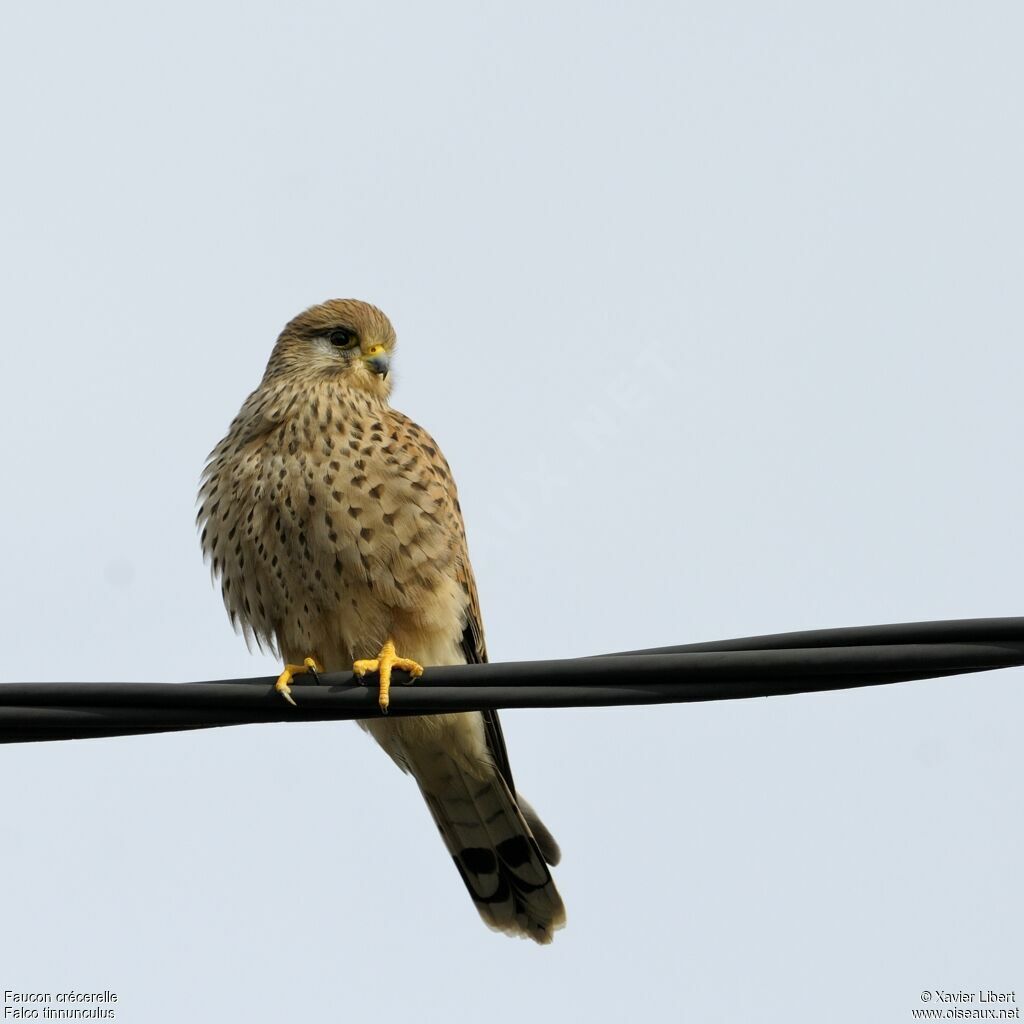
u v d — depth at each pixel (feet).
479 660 39.37
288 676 33.78
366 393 39.99
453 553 37.93
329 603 37.37
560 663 27.12
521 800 39.86
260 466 37.76
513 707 27.37
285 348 40.68
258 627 38.96
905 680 26.40
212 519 38.52
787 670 26.40
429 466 38.01
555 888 40.09
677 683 26.86
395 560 36.88
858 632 26.45
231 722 28.12
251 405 39.75
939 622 26.13
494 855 40.27
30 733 27.71
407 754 38.83
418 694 27.63
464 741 38.22
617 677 26.99
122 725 27.76
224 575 38.88
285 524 37.22
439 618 37.45
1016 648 25.86
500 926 40.40
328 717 28.19
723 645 27.25
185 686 27.76
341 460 37.06
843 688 26.55
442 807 39.88
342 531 36.73
